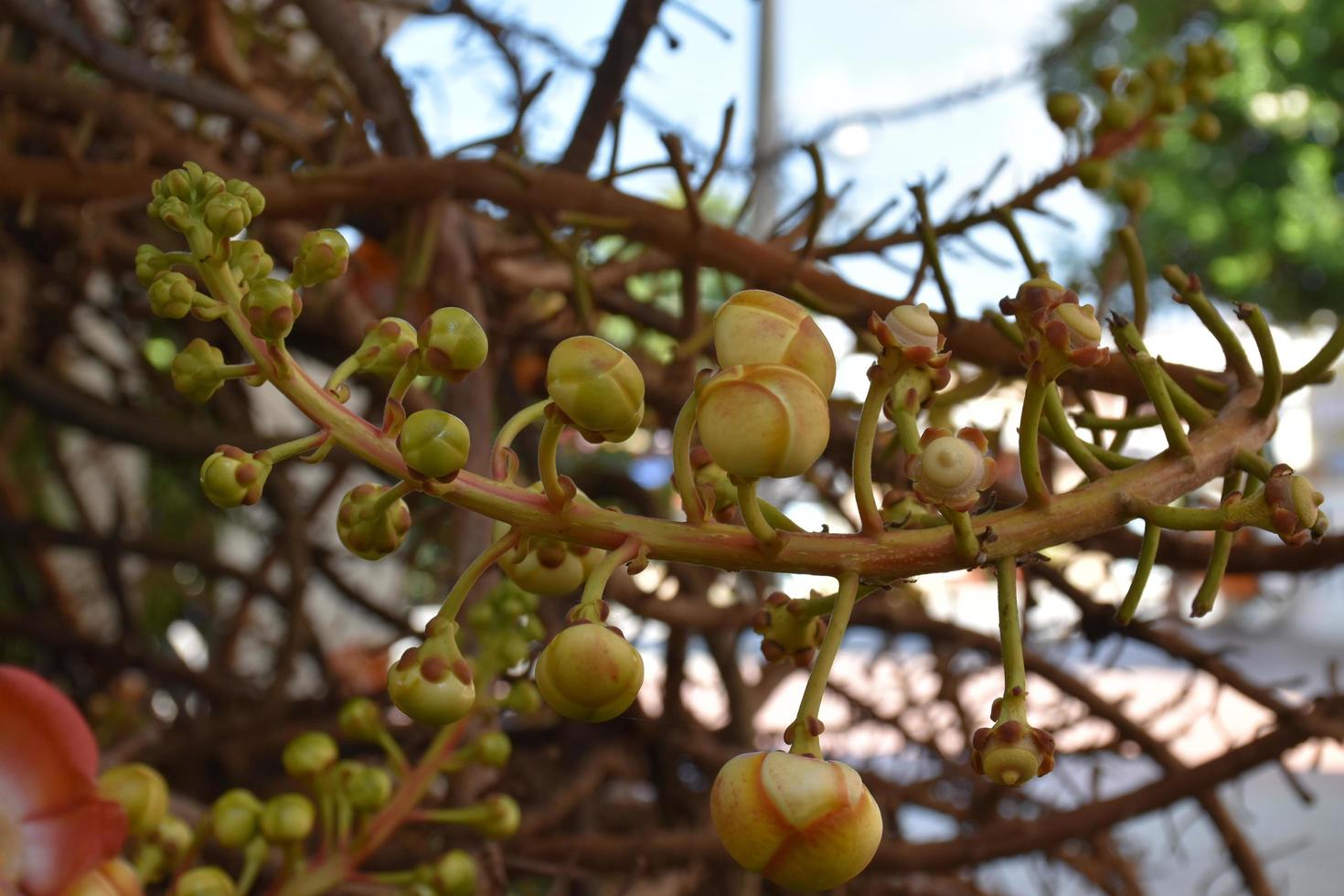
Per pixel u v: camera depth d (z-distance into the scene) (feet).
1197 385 1.53
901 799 3.03
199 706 3.58
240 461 1.10
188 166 1.14
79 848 1.25
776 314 1.08
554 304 3.01
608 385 1.08
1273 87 18.72
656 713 3.59
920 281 2.01
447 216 2.37
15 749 1.25
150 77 2.47
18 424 3.86
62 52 2.61
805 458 1.05
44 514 4.50
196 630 4.66
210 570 3.76
